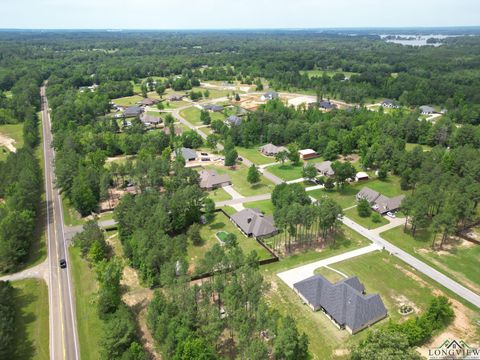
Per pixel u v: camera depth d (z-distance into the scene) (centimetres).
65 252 8938
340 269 8169
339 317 6469
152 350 6031
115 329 5775
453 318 6662
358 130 16488
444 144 16450
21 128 19925
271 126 17675
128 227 9125
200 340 5281
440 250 8869
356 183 12912
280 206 10281
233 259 7306
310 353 5916
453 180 10712
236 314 5878
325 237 9519
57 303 7206
